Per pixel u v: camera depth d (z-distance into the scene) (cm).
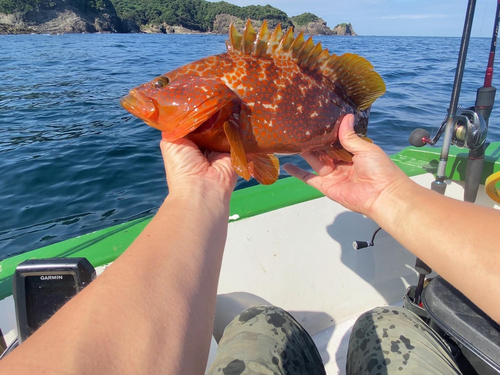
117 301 20
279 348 43
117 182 154
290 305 70
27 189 149
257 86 45
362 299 75
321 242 70
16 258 54
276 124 46
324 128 49
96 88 349
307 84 48
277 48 47
